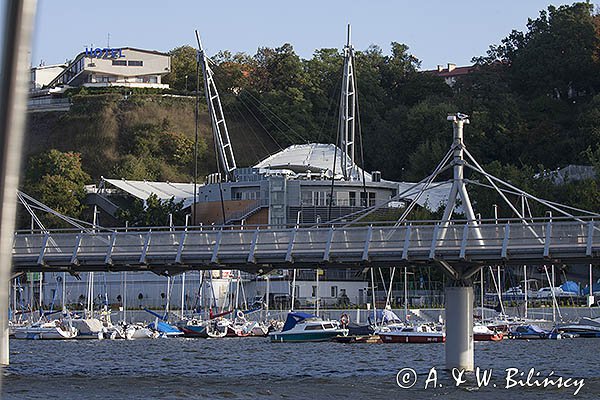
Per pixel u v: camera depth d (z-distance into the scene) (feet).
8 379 625.82
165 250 607.78
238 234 595.88
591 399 516.73
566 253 547.49
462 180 627.05
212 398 526.57
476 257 568.41
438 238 571.28
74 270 640.99
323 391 554.05
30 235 631.56
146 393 549.95
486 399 515.09
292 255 584.40
